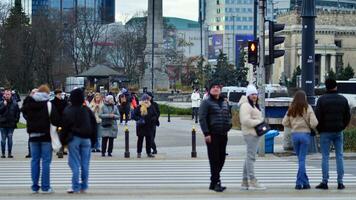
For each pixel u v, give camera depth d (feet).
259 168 106.83
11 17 540.93
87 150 73.10
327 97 74.79
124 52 593.83
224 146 73.82
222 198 69.31
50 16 576.61
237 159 121.60
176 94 431.43
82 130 71.77
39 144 72.64
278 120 197.57
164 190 76.89
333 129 74.69
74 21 561.02
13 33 515.91
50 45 527.81
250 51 118.32
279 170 104.27
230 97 252.21
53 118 71.77
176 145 151.02
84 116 72.18
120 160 120.06
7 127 122.42
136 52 585.63
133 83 569.23
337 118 74.59
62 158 121.60
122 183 88.94
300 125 75.66
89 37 550.77
